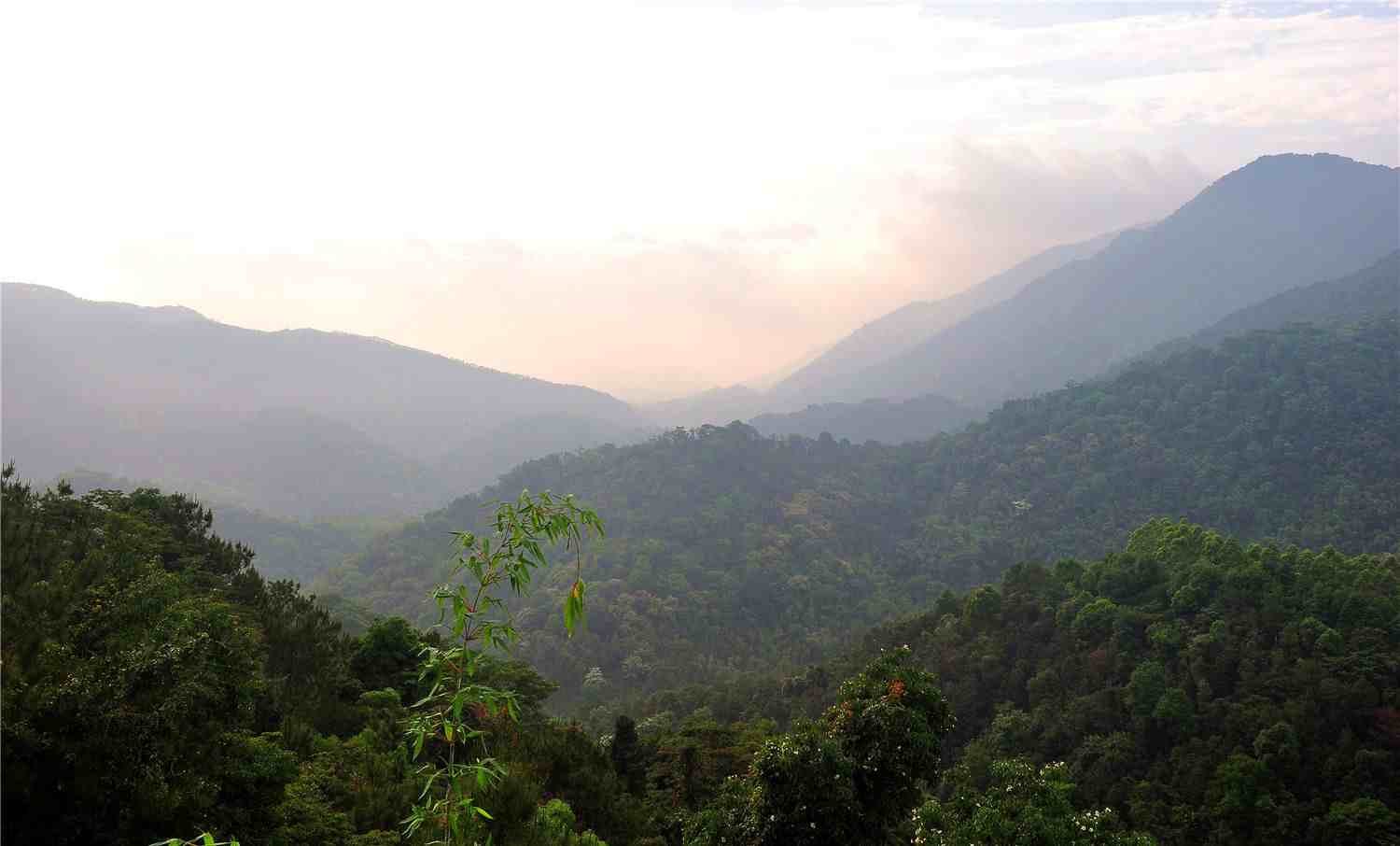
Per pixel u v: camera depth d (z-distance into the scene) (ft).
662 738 92.48
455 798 16.55
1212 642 152.25
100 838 25.05
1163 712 140.77
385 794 37.09
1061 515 461.37
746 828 42.11
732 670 322.14
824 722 46.57
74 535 58.18
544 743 56.03
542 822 36.32
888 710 43.73
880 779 43.16
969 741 173.78
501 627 15.10
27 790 24.25
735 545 463.42
